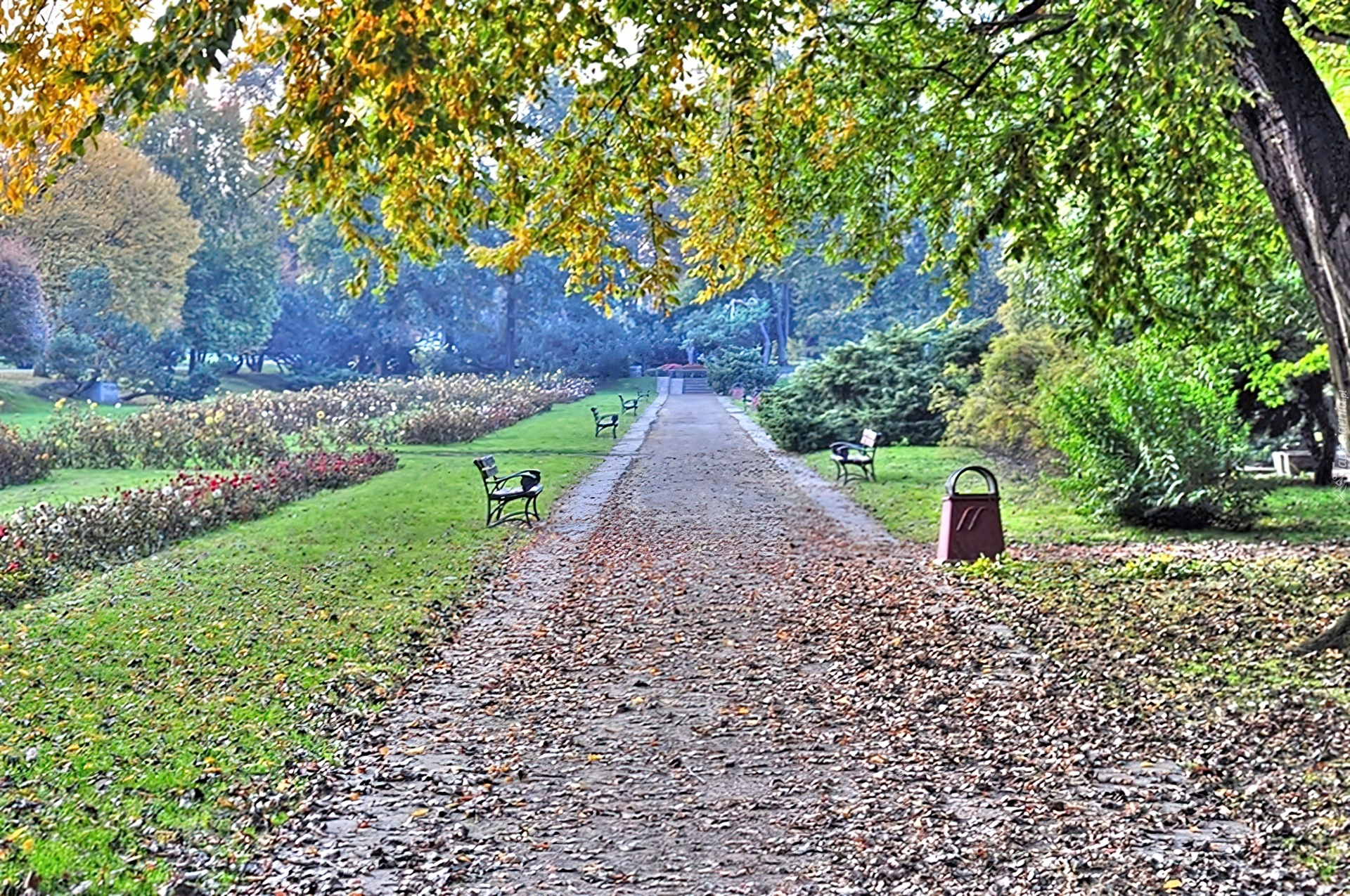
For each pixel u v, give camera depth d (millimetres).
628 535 17516
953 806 6188
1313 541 15336
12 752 6867
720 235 12305
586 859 5605
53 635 10133
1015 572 13008
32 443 26078
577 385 74250
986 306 58125
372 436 36406
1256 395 21359
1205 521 16781
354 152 7777
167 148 69062
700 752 7234
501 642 10398
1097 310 12430
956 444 29828
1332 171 8305
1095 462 17141
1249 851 5465
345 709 8164
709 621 11195
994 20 11766
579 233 9852
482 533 17625
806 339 88438
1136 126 10273
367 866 5516
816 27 9641
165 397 58562
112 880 5160
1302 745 6898
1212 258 13398
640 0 8555
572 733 7664
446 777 6801
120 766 6719
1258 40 8391
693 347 94312
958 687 8492
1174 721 7480
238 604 11758
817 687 8695
